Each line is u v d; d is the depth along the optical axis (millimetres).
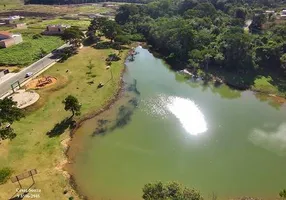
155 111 83438
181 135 72688
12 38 142625
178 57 121875
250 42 106938
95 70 108375
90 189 55375
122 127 75500
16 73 105875
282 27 121625
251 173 60125
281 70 102812
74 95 88500
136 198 53562
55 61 117625
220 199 53562
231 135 72438
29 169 58438
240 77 102312
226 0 187625
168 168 61531
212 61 110875
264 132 73438
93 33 152250
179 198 42844
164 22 147375
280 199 53250
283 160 63656
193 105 87062
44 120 75688
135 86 99562
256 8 176625
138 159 64188
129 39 148375
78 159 63469
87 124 76000
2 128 66875
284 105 86250
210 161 63625
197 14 156875
